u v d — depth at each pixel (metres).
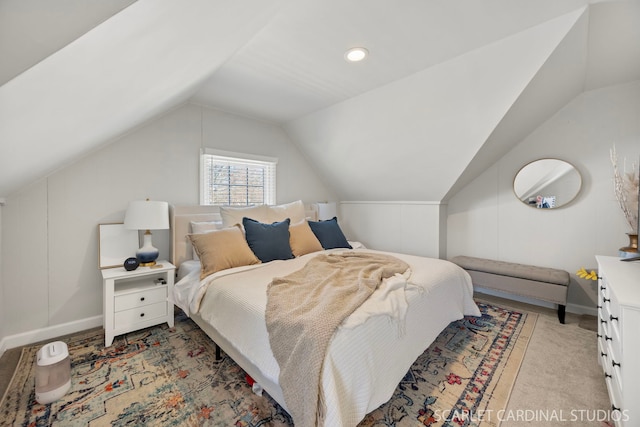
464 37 1.77
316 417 1.00
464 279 2.27
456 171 2.88
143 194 2.55
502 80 1.96
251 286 1.67
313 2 1.44
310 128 3.42
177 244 2.55
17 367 1.74
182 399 1.45
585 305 2.64
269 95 2.68
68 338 2.11
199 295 1.80
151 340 2.07
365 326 1.23
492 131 2.32
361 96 2.68
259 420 1.31
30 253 2.04
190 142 2.85
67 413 1.35
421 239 3.59
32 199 2.04
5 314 1.95
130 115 1.79
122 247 2.37
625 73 2.20
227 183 3.17
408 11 1.52
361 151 3.31
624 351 1.08
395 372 1.34
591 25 1.62
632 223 2.32
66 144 1.53
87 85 0.95
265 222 2.83
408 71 2.21
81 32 0.64
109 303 1.98
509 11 1.53
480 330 2.27
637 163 2.35
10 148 1.12
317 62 2.07
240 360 1.54
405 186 3.49
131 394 1.48
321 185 4.25
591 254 2.60
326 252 2.70
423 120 2.56
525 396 1.48
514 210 3.05
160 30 0.86
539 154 2.85
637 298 1.12
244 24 1.31
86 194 2.26
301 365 1.09
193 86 2.15
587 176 2.59
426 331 1.66
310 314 1.21
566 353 1.91
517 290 2.66
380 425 1.28
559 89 2.26
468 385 1.58
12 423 1.28
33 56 0.64
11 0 0.54
